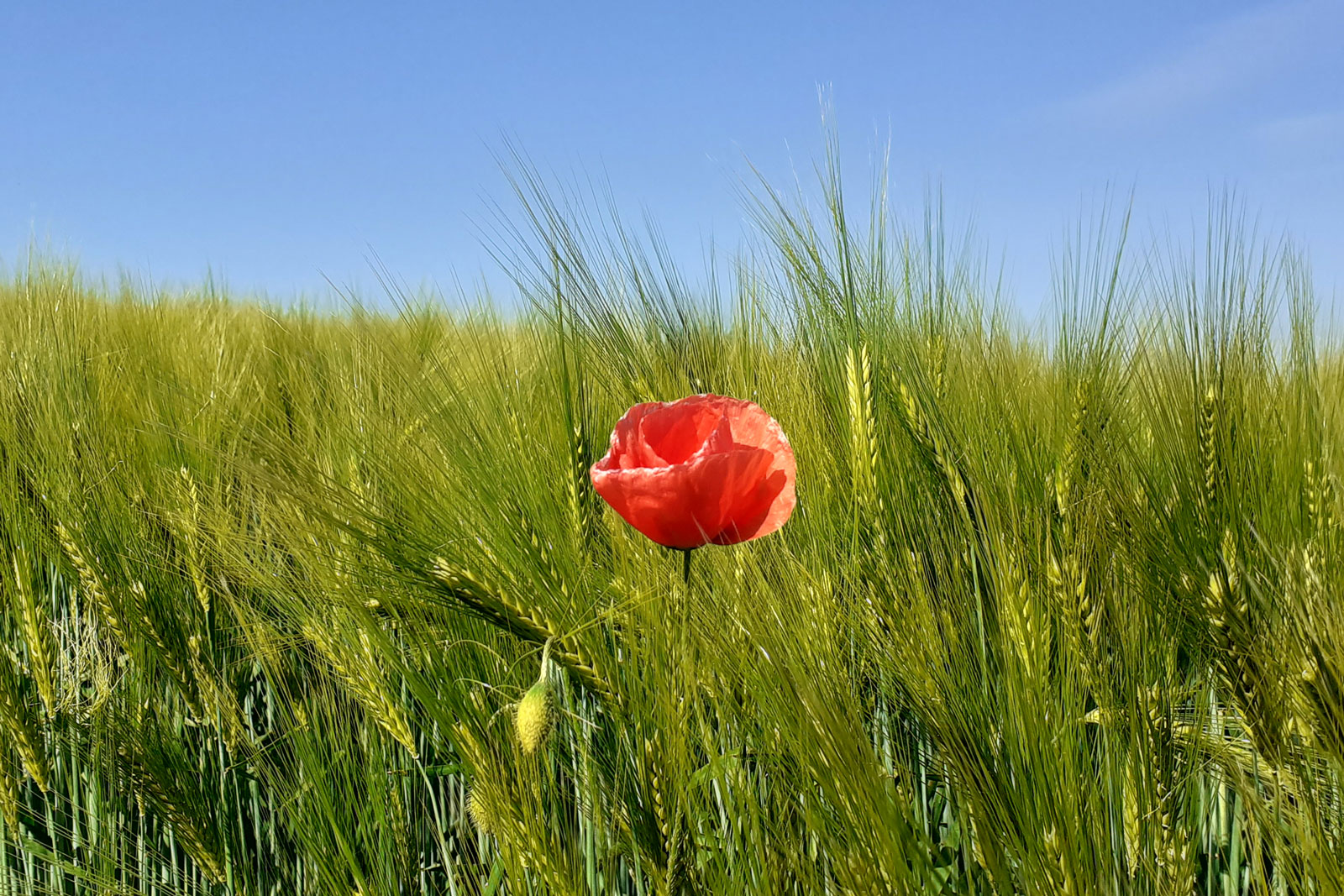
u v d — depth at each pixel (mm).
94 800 733
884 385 697
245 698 791
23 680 757
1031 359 858
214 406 895
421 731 705
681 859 549
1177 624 640
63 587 891
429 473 661
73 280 1343
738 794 542
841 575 627
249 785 751
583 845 629
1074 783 519
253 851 731
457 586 583
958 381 750
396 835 646
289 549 668
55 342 949
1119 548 643
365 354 950
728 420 521
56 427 833
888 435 677
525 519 633
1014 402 746
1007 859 525
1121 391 770
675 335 754
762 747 550
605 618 575
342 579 638
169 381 973
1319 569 598
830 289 701
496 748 579
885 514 646
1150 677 596
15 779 700
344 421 773
